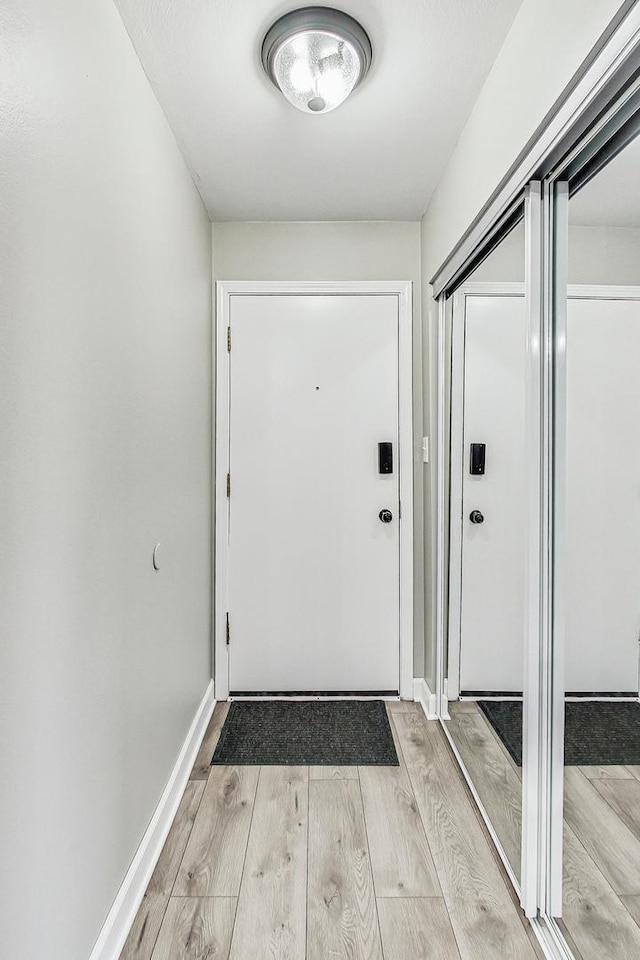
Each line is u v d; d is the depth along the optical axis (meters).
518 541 1.49
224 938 1.31
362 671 2.62
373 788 1.92
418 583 2.60
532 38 1.27
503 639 1.62
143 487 1.51
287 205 2.42
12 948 0.84
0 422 0.82
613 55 0.94
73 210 1.07
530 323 1.36
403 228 2.59
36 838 0.92
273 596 2.61
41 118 0.93
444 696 2.33
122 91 1.35
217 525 2.58
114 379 1.30
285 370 2.59
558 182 1.32
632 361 1.04
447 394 2.26
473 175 1.75
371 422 2.60
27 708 0.89
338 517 2.60
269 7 1.34
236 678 2.62
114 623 1.29
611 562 1.13
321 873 1.52
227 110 1.73
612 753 1.14
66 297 1.04
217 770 2.03
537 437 1.37
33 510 0.91
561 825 1.34
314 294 2.59
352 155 2.01
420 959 1.26
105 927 1.22
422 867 1.54
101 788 1.21
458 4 1.34
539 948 1.29
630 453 1.04
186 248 2.04
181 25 1.37
